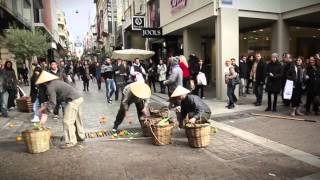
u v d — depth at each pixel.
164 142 7.05
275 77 10.48
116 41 46.78
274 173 5.38
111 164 5.98
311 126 8.40
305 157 6.11
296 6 14.68
